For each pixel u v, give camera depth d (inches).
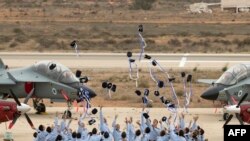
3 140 4360.2
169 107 4436.5
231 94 5408.5
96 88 7101.4
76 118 5211.6
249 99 5457.7
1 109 4318.4
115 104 6156.5
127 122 3750.0
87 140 3649.1
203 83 6712.6
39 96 5546.3
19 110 4330.7
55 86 5497.1
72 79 5511.8
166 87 7150.6
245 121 4426.7
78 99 5438.0
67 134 3722.9
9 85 5551.2
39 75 5600.4
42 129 3764.8
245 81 5442.9
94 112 3907.5
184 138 3582.7
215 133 4685.0
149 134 3693.4
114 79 7800.2
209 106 6117.1
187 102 5536.4
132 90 6958.7
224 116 5260.8
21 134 4589.1
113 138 3725.4
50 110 5777.6
